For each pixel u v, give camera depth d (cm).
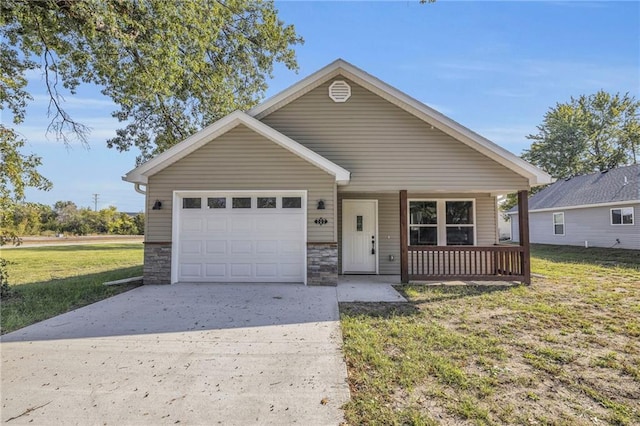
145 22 724
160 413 282
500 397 309
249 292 736
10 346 428
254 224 841
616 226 1683
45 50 786
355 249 1049
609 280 911
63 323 523
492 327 507
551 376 352
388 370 359
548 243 2139
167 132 1369
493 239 1052
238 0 1092
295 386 327
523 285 837
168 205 830
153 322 529
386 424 267
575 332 489
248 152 830
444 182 873
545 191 2375
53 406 292
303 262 832
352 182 880
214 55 1180
